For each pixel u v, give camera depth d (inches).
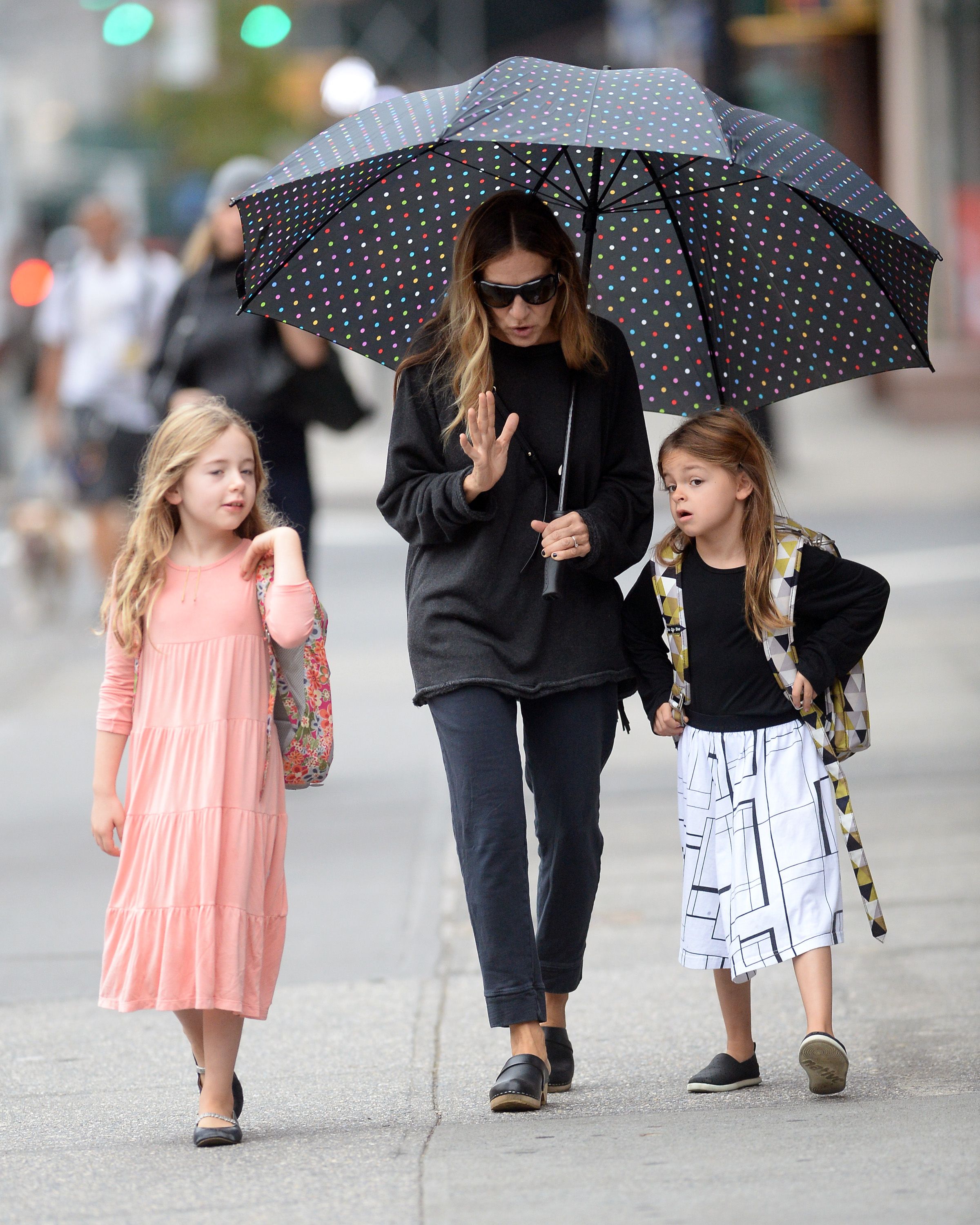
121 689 658.2
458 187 732.7
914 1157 560.4
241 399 1163.3
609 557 668.1
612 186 738.2
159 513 654.5
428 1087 710.5
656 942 916.0
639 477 696.4
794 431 3718.0
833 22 3523.6
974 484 2842.0
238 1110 665.0
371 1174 583.8
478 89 649.0
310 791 1295.5
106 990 639.8
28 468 2452.0
